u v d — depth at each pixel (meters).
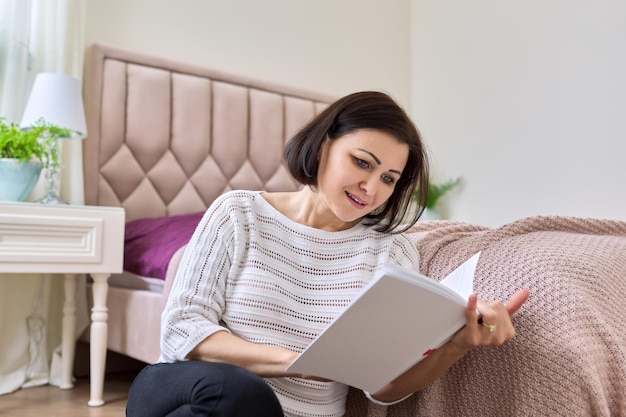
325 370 0.94
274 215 1.14
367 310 0.82
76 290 2.70
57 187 2.70
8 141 2.37
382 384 1.00
